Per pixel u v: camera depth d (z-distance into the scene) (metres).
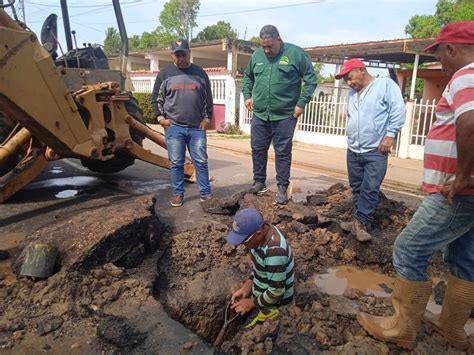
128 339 2.70
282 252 2.91
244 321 3.36
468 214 2.34
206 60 24.88
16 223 4.73
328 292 3.57
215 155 10.37
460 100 2.10
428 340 2.75
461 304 2.63
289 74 5.00
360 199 4.57
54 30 5.80
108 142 5.40
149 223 3.90
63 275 3.21
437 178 2.39
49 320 2.85
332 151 11.91
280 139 5.16
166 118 5.31
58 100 4.50
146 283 3.37
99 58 6.39
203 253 4.08
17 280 3.28
